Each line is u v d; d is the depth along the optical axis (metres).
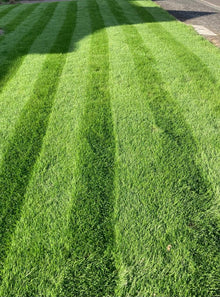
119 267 1.43
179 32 5.70
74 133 2.49
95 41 5.11
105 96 3.11
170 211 1.72
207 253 1.48
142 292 1.33
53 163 2.14
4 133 2.52
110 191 1.88
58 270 1.43
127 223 1.66
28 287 1.36
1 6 9.78
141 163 2.12
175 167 2.07
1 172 2.07
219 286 1.34
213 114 2.73
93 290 1.34
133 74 3.65
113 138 2.41
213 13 8.52
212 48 4.67
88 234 1.60
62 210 1.76
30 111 2.86
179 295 1.31
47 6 9.19
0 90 3.32
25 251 1.52
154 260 1.46
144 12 7.82
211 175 1.99
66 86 3.38
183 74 3.63
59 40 5.27
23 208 1.78
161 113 2.76
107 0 9.62
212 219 1.66
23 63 4.16
